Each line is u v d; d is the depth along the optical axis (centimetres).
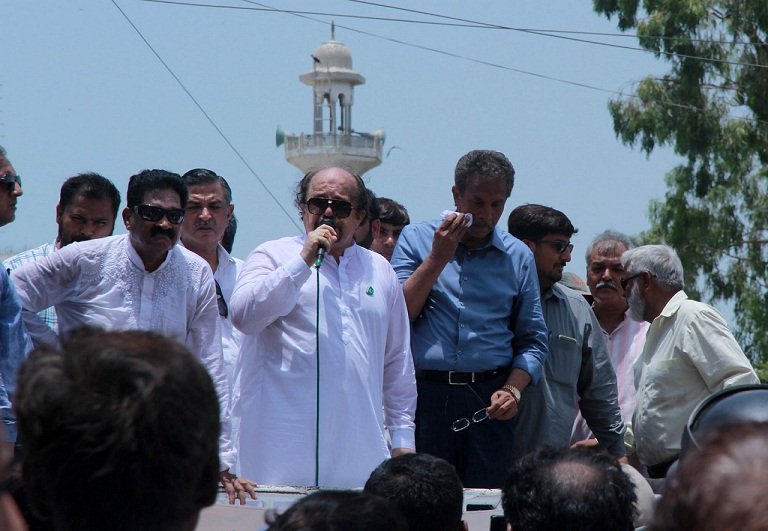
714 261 2338
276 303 550
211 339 572
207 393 208
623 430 709
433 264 619
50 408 199
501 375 640
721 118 2306
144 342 207
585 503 311
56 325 621
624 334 766
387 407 599
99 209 659
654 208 2358
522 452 672
